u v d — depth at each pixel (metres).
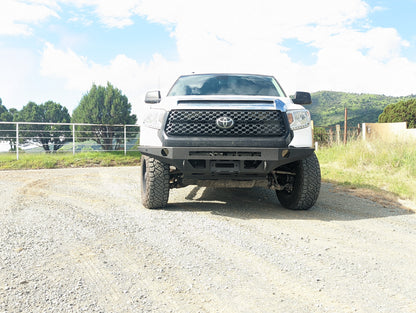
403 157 9.01
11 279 2.50
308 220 4.34
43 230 3.74
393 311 2.10
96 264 2.80
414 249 3.31
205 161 4.37
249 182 4.63
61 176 9.15
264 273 2.66
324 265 2.84
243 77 5.71
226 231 3.77
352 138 13.32
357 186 6.94
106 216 4.41
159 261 2.88
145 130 4.69
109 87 24.22
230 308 2.12
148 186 4.66
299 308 2.13
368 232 3.86
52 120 34.19
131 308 2.12
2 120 36.84
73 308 2.11
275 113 4.34
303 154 4.31
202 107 4.32
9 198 5.73
